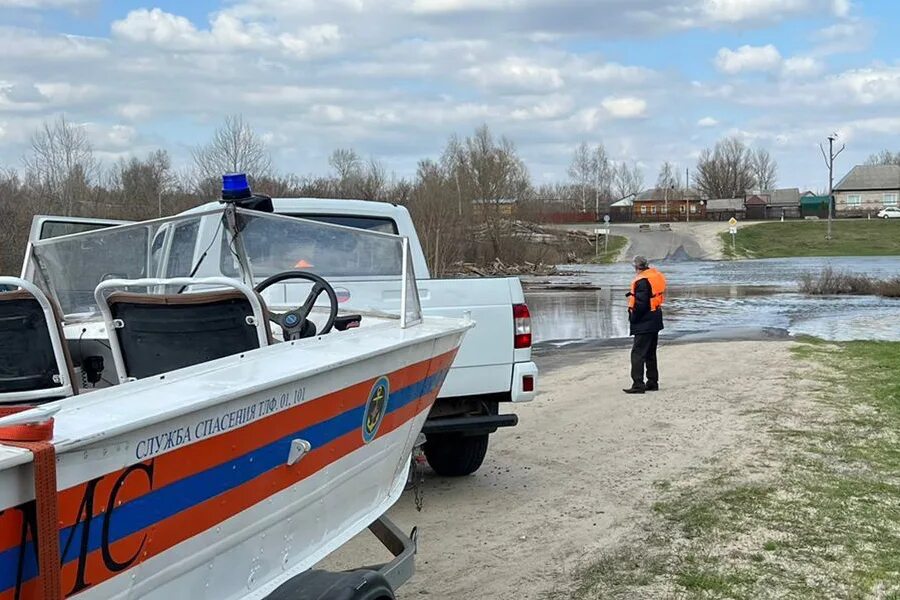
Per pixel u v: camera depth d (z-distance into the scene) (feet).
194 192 76.28
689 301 88.94
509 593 14.71
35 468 5.97
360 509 11.48
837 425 27.48
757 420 28.40
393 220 21.31
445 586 15.05
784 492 20.26
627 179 423.64
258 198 13.10
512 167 183.01
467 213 163.53
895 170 371.76
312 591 9.09
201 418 7.58
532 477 22.02
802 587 14.83
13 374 9.92
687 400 32.32
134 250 13.04
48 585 6.21
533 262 166.50
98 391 7.49
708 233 253.85
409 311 13.46
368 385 10.68
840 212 340.80
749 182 425.28
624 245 225.97
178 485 7.53
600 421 28.73
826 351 46.50
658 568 15.74
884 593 14.57
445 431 19.21
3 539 5.93
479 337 19.95
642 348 33.96
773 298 92.43
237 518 8.48
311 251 13.97
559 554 16.53
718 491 20.40
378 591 9.82
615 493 20.47
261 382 8.27
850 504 19.36
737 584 14.98
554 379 38.37
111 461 6.70
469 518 18.79
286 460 9.13
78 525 6.50
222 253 13.08
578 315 74.95
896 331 59.52
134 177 81.87
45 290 12.37
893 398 32.04
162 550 7.48
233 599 8.67
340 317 13.42
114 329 10.99
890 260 176.04
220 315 10.69
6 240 39.96
